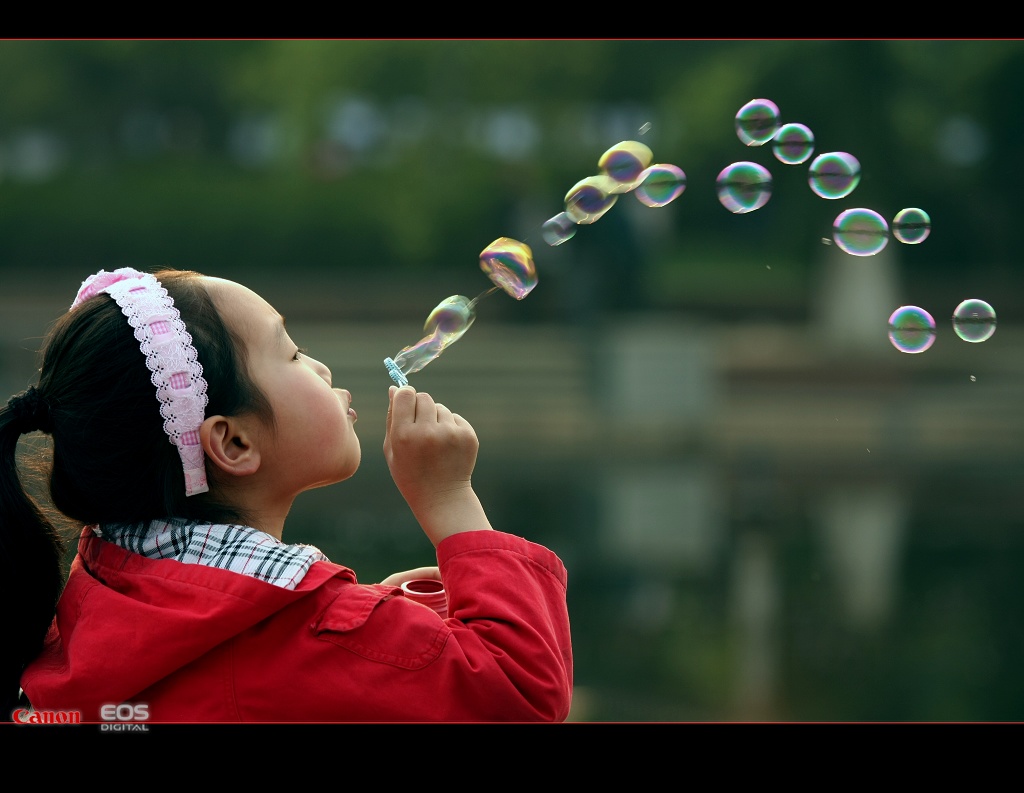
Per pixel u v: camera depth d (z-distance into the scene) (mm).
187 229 47844
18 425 4414
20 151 52312
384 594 4422
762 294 51125
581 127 47875
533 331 42469
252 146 54250
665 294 49906
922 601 17109
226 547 4355
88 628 4273
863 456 30016
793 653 14344
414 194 47000
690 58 46938
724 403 34562
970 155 43125
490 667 4270
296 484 4621
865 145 37094
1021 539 21641
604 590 17719
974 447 30672
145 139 53344
